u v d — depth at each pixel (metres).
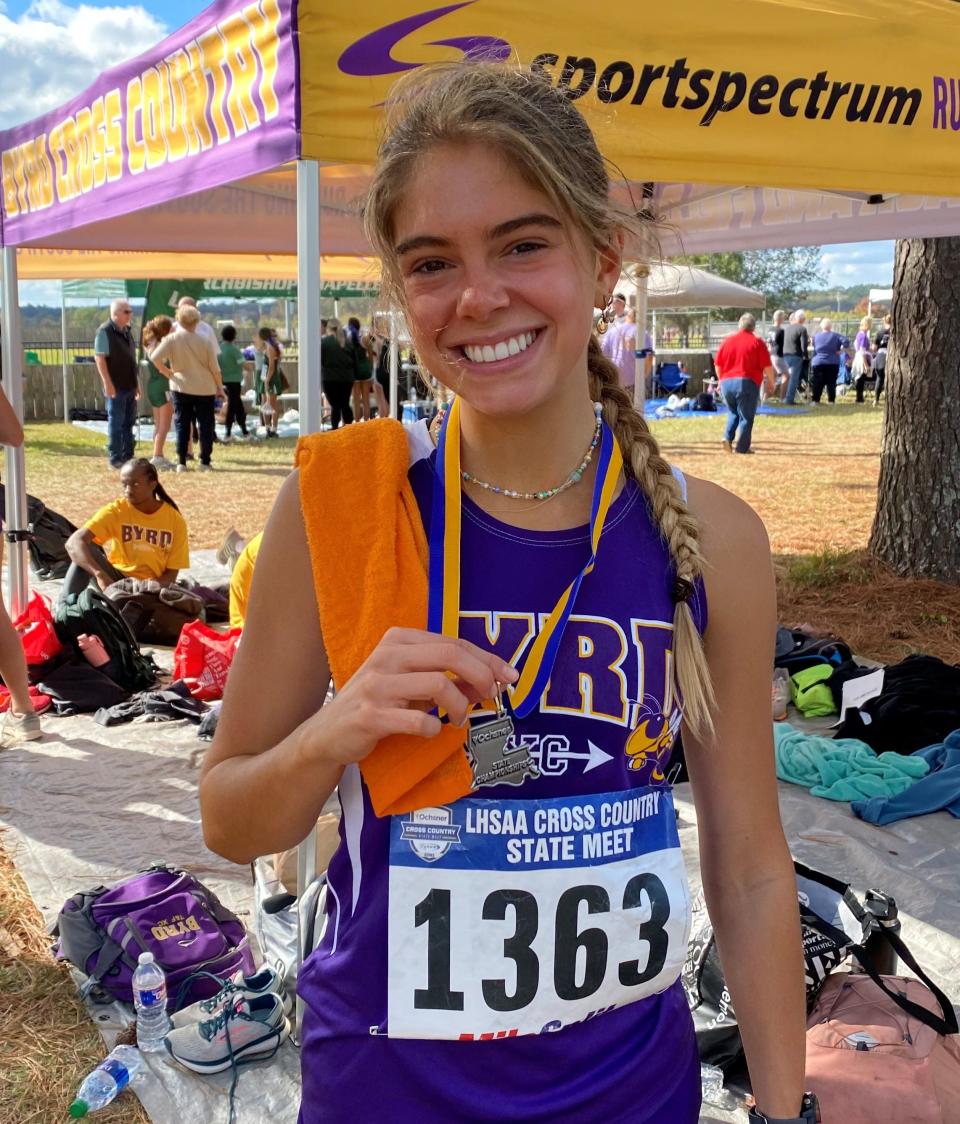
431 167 1.03
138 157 3.63
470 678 0.97
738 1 3.05
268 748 1.11
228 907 3.33
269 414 17.75
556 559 1.11
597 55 2.85
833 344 24.16
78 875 3.51
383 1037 1.09
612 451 1.16
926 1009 2.23
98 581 6.42
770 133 3.17
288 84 2.57
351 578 1.07
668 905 1.14
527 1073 1.10
